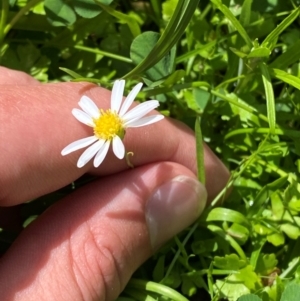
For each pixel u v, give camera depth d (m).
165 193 0.09
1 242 0.09
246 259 0.09
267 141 0.10
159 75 0.10
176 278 0.09
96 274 0.08
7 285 0.08
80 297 0.08
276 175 0.10
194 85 0.10
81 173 0.08
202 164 0.09
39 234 0.08
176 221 0.09
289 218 0.09
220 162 0.10
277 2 0.10
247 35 0.09
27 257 0.08
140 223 0.08
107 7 0.10
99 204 0.08
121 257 0.08
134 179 0.09
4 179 0.08
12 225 0.10
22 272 0.08
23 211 0.10
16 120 0.08
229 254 0.09
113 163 0.09
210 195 0.10
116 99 0.08
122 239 0.08
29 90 0.08
